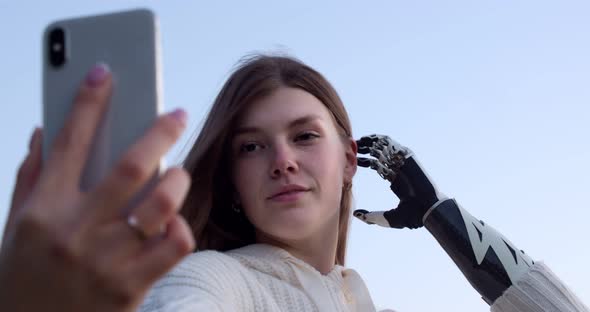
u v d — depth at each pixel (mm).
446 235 1958
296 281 1617
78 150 629
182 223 646
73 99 712
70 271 586
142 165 605
